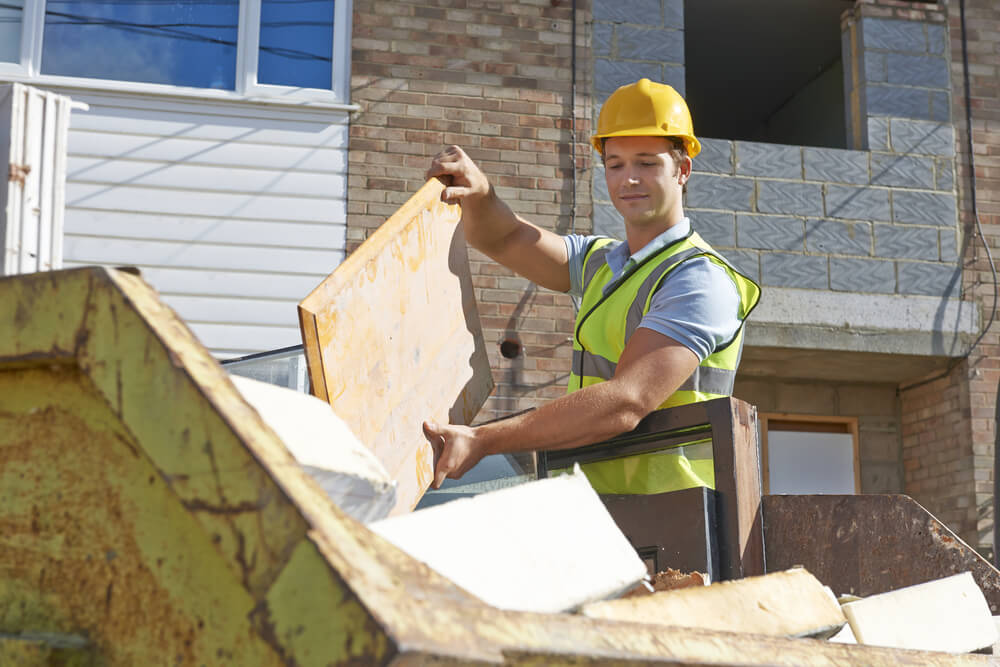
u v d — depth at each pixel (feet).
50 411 2.61
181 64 19.47
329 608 1.94
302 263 19.24
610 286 6.91
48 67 18.95
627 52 21.09
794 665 2.99
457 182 6.78
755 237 21.02
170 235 18.84
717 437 5.78
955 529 21.94
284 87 19.74
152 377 2.31
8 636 2.46
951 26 22.66
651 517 5.84
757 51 28.40
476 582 2.77
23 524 2.62
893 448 24.20
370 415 5.02
